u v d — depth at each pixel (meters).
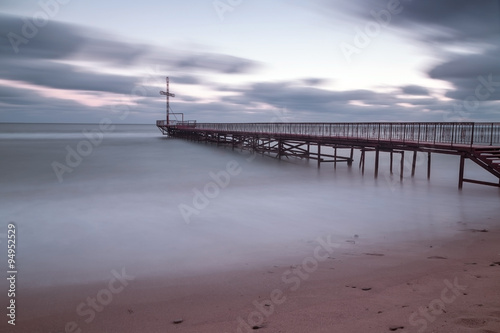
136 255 7.53
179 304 4.77
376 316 3.88
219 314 4.32
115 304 4.88
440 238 8.11
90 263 7.06
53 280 6.08
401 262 6.22
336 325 3.72
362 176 21.42
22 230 9.78
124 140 66.00
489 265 5.71
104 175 21.70
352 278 5.44
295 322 3.88
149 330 4.00
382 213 11.41
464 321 3.59
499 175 14.08
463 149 15.27
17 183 18.45
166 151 41.31
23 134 87.19
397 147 19.11
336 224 10.05
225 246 8.05
